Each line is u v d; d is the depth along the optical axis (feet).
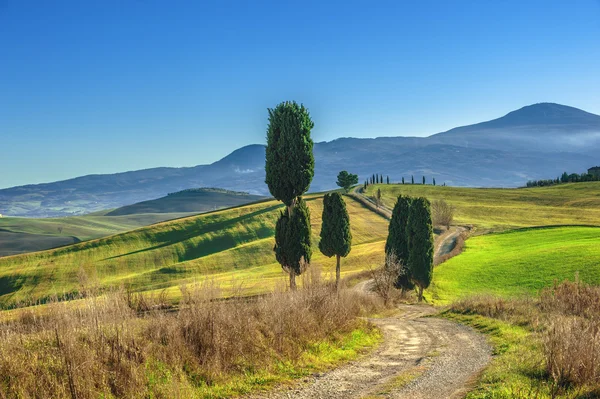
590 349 37.99
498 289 182.19
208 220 512.63
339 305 67.31
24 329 37.24
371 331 71.51
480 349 60.23
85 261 413.39
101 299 41.16
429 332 78.79
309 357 48.93
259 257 373.61
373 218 476.13
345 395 36.63
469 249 289.12
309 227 142.82
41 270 388.98
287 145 141.59
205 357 40.70
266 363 44.34
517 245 284.61
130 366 35.47
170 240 470.39
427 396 35.96
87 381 32.76
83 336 37.50
